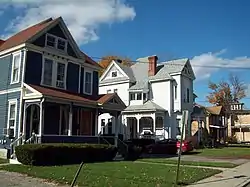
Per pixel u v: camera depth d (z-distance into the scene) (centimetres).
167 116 3800
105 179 1320
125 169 1653
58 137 2097
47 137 2022
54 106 2402
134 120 3981
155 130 3681
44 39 2358
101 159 2138
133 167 1755
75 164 1856
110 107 2559
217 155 2816
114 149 2234
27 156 1741
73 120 2559
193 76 4122
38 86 2220
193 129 4522
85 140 2308
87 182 1250
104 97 2605
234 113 6328
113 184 1214
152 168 1730
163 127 3769
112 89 4184
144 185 1204
